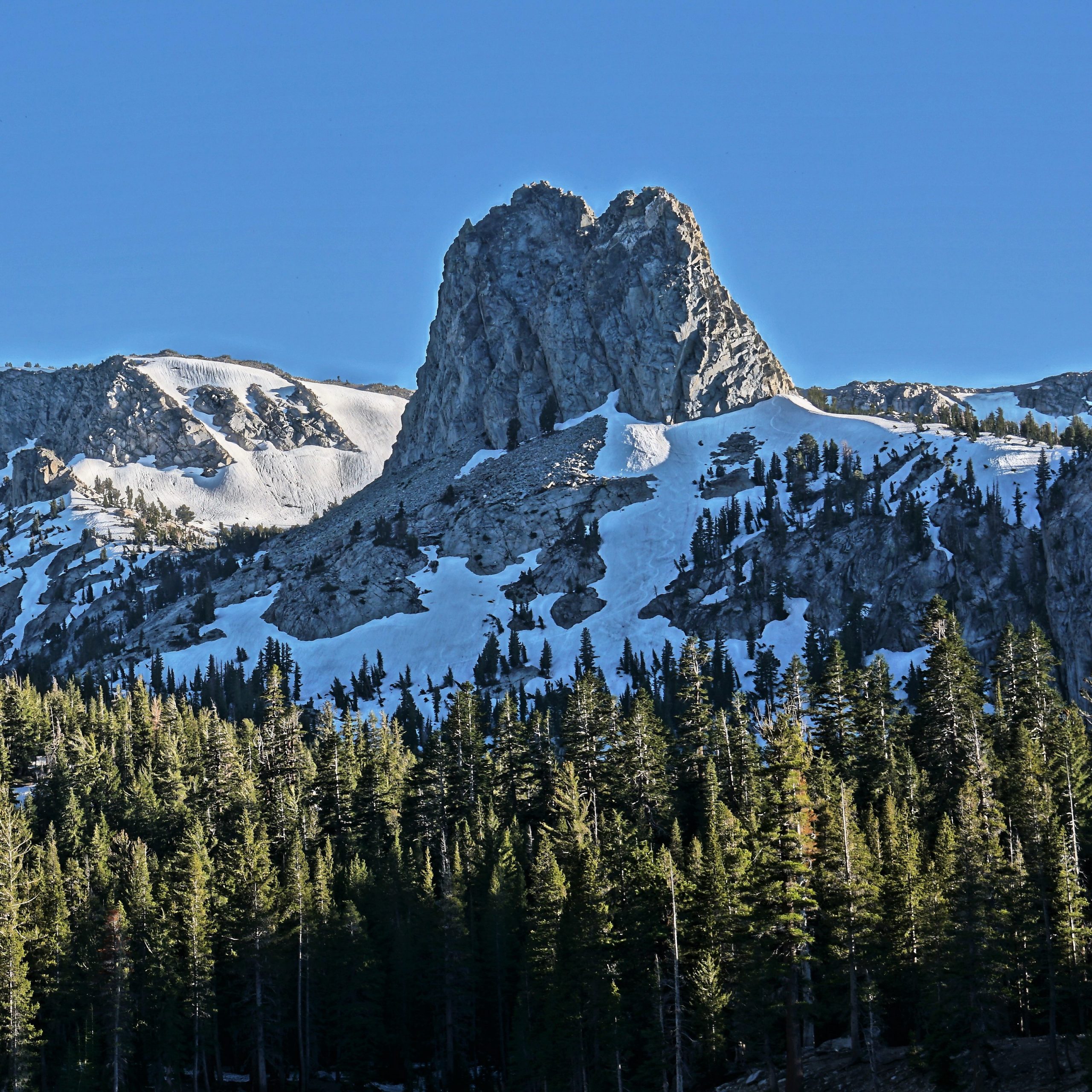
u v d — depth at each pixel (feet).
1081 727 453.17
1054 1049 268.41
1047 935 283.38
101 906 426.10
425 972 405.80
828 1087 290.76
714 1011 306.35
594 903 333.62
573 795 446.19
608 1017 322.75
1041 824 308.60
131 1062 397.39
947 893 304.50
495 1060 404.57
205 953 397.80
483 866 439.22
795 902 283.59
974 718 441.27
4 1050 375.86
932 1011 286.25
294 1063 416.05
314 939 407.85
